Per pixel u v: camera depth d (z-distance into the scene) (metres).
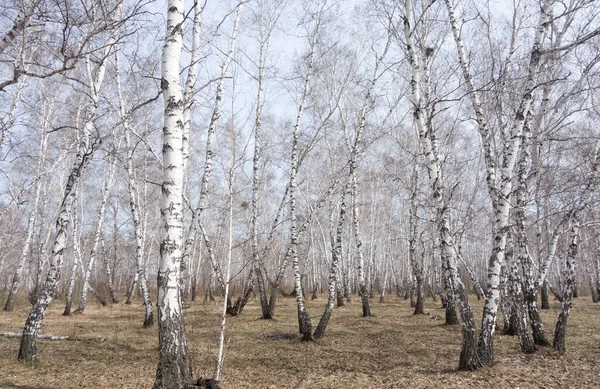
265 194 23.09
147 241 26.56
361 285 17.50
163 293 5.58
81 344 11.25
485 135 9.02
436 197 8.48
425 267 27.58
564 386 7.05
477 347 8.32
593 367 8.20
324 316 12.17
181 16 6.16
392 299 29.34
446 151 16.80
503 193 8.36
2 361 8.99
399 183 23.53
